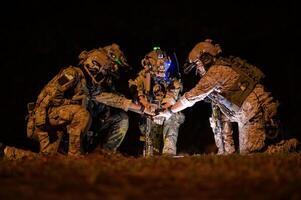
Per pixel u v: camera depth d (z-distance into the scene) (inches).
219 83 444.5
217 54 461.1
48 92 437.4
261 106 448.8
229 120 464.4
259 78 455.8
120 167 300.4
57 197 231.9
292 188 235.3
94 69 451.5
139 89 470.3
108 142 472.1
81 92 443.8
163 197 231.8
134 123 687.7
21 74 808.3
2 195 236.1
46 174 275.6
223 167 291.1
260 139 442.0
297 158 344.8
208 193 236.5
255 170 280.4
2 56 804.6
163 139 470.6
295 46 840.9
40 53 818.2
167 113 454.3
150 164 312.7
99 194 237.0
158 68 467.8
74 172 280.2
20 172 285.0
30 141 770.8
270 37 849.5
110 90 469.1
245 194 231.6
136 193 237.0
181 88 478.6
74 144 431.5
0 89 797.2
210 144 761.6
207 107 767.7
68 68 442.0
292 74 832.9
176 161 329.1
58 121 438.6
